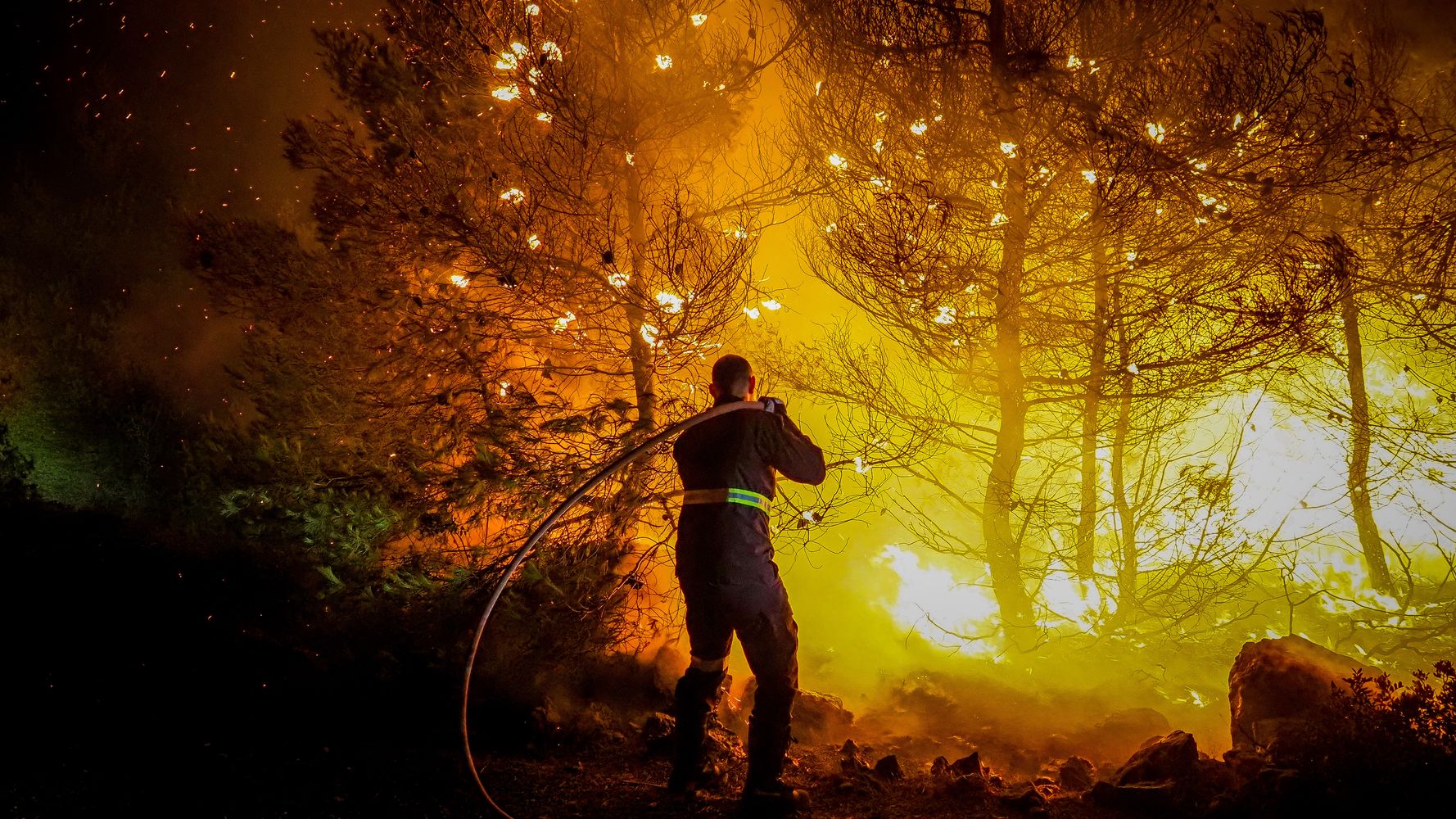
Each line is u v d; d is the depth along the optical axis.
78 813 3.47
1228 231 4.89
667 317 5.07
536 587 4.82
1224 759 3.95
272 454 5.03
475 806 3.62
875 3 4.99
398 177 4.85
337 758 4.04
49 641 5.11
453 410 5.06
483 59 5.11
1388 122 5.05
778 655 3.59
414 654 4.71
